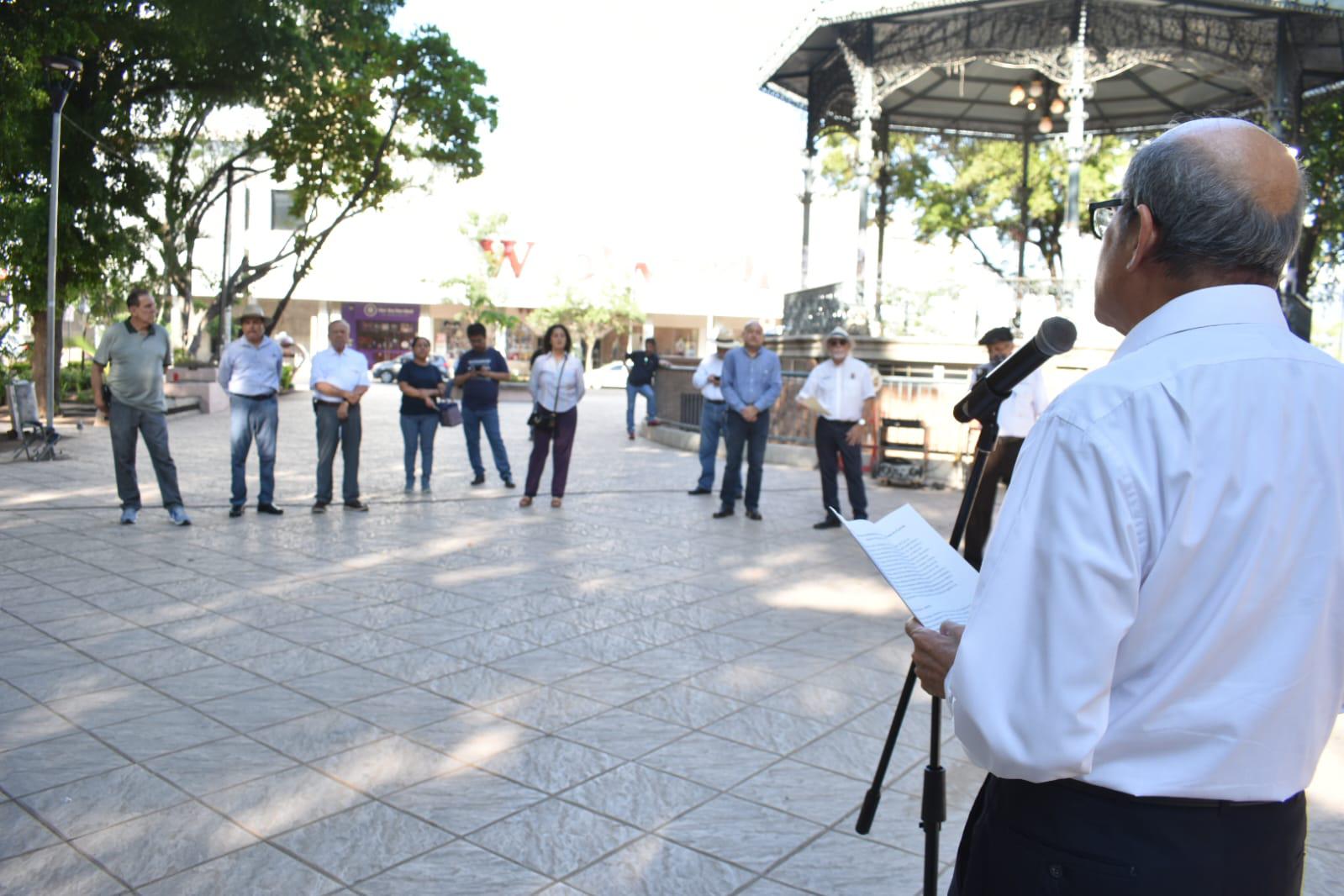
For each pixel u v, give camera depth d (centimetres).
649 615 602
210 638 534
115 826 330
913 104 1866
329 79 2039
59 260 1563
